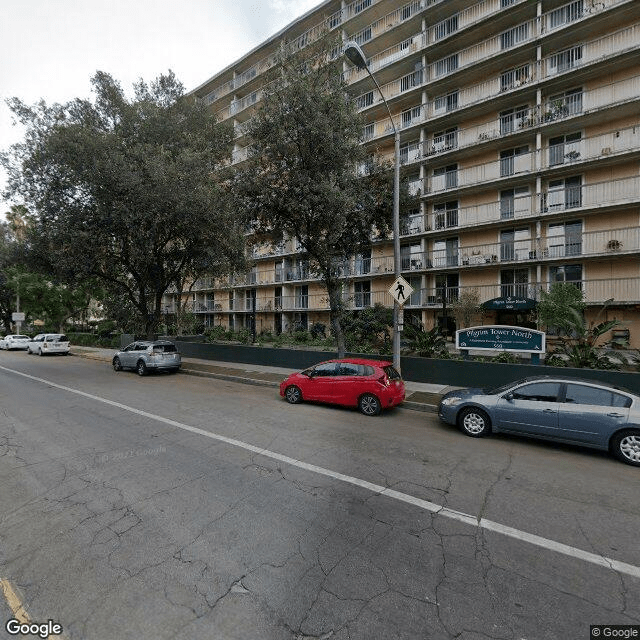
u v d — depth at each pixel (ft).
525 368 32.24
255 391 36.73
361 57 31.42
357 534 11.61
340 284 42.60
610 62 51.37
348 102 34.88
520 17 59.88
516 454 19.30
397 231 33.71
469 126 66.33
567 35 54.90
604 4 52.80
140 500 13.70
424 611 8.45
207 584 9.23
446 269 65.92
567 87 56.85
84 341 104.17
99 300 118.21
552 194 57.41
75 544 10.94
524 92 58.34
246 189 34.58
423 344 40.88
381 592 9.04
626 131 51.26
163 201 39.63
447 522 12.45
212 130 52.70
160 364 47.55
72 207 42.83
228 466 17.08
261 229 39.17
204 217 42.91
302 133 32.96
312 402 31.35
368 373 28.17
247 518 12.48
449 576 9.69
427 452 19.42
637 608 8.64
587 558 10.58
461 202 66.80
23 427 23.32
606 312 53.67
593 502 14.02
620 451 18.30
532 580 9.59
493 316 63.87
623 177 51.47
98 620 8.09
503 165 60.85
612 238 52.85
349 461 17.95
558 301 44.14
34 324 169.37
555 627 8.05
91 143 38.91
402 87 73.56
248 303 107.45
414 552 10.72
